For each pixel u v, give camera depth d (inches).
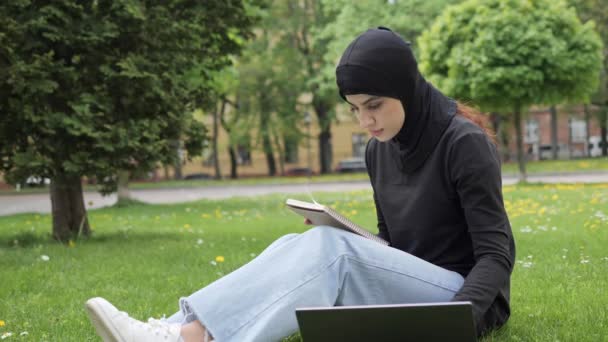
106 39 340.2
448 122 108.9
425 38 829.2
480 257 104.3
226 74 554.6
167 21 352.5
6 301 194.4
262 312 101.3
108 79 336.2
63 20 324.8
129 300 192.2
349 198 671.8
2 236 400.2
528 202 495.8
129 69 330.0
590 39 773.9
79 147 339.6
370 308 89.3
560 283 190.4
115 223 483.2
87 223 380.8
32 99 324.2
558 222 356.8
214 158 1588.3
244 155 1855.3
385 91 102.3
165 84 359.6
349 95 104.5
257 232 377.7
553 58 748.6
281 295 101.6
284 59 1386.6
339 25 1165.1
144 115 356.8
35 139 335.9
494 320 115.0
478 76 756.0
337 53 1167.6
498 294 113.7
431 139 109.3
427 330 89.3
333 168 1860.2
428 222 113.4
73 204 376.2
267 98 1406.3
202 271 239.9
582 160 1343.5
